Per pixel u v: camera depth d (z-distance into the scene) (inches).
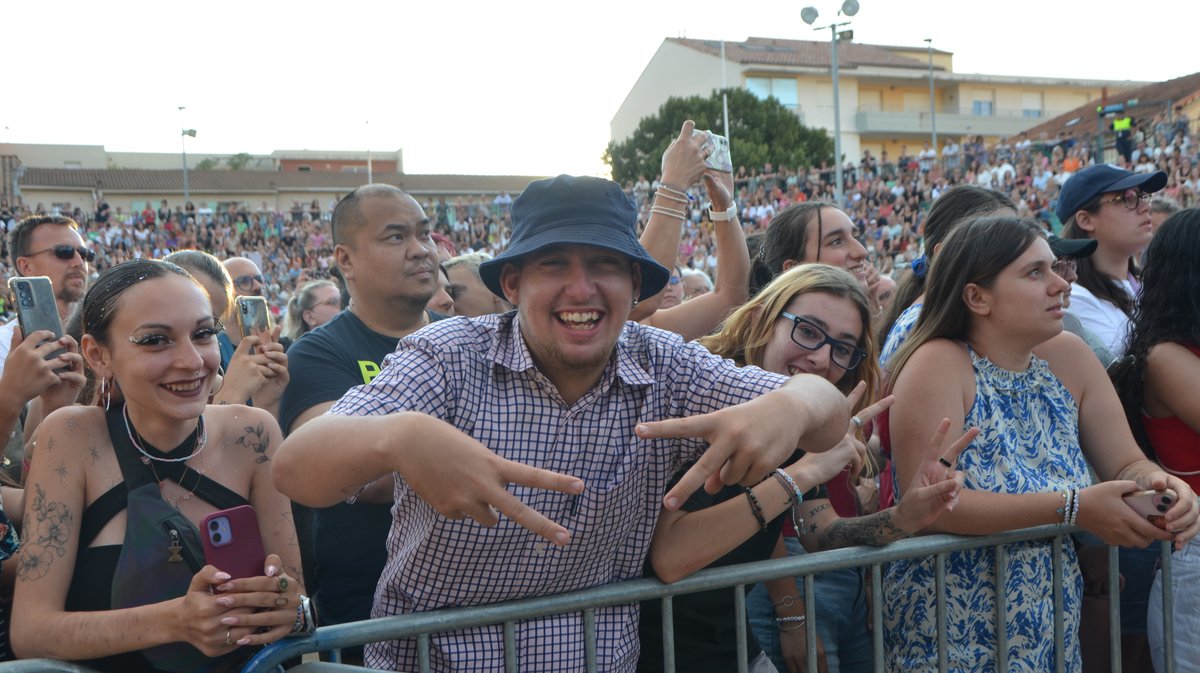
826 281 95.5
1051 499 88.8
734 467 64.4
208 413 78.7
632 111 2212.1
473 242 1376.7
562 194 68.1
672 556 77.4
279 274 1264.8
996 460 92.7
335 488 61.6
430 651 72.9
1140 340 109.8
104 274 75.2
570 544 71.7
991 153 1081.4
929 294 98.6
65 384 93.2
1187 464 106.8
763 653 91.7
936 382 93.1
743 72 1902.1
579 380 71.5
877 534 86.2
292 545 78.2
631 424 72.8
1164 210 198.5
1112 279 148.0
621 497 72.5
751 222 1177.4
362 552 97.0
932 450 83.0
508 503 58.2
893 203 1087.0
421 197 2180.1
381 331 120.1
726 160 127.4
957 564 93.0
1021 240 92.6
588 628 75.8
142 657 69.4
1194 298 105.6
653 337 76.7
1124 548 111.8
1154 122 1037.8
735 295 127.8
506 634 73.0
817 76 1946.4
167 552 69.2
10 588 80.0
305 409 109.8
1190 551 102.5
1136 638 115.7
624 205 70.3
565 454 70.4
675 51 2048.5
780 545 97.7
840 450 82.4
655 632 85.2
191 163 2694.4
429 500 59.5
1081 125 1540.4
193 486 74.5
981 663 92.4
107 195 1873.8
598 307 68.2
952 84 2069.4
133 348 71.7
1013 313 92.2
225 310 132.9
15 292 87.4
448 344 70.4
